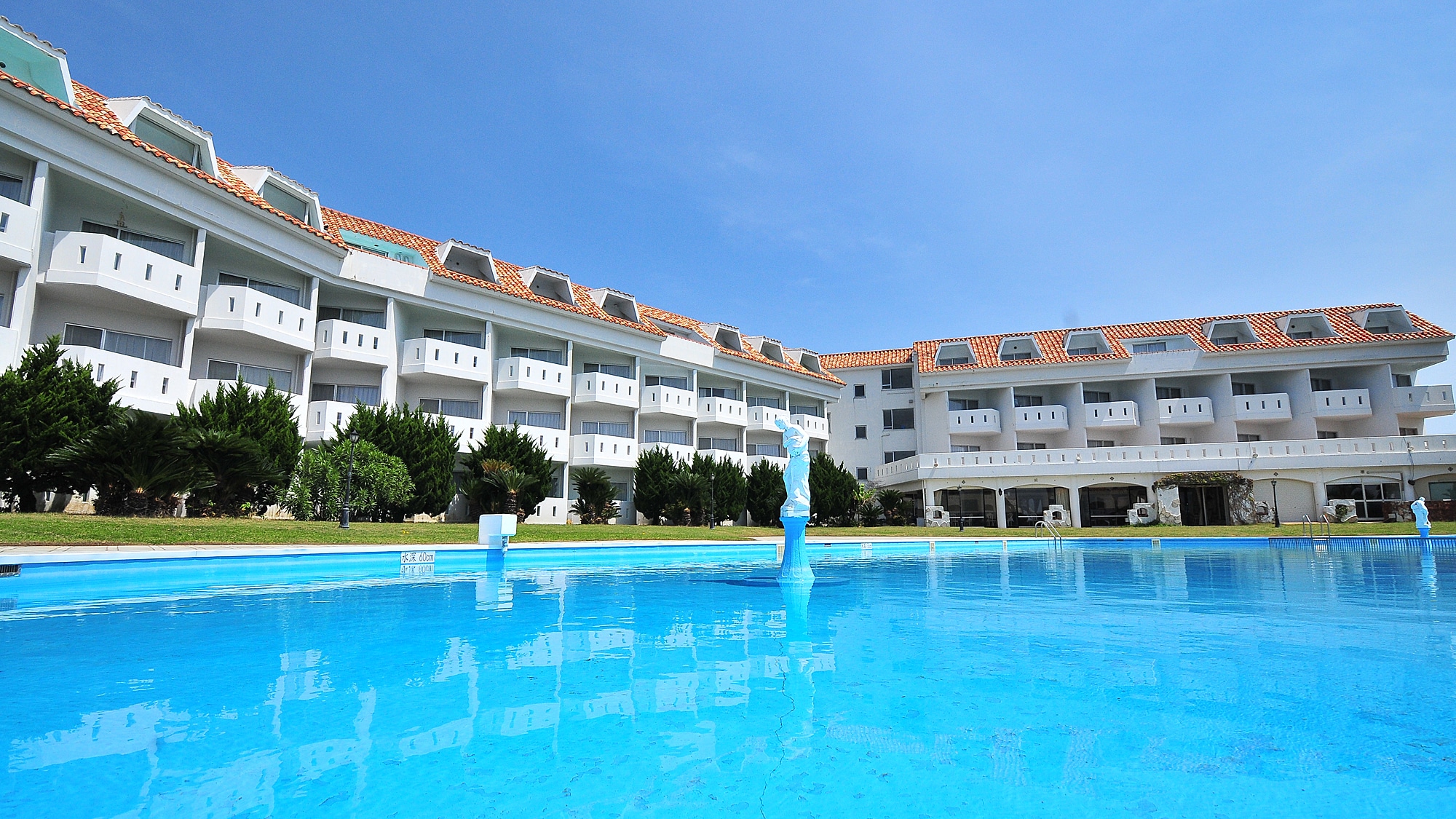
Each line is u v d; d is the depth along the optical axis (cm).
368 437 2227
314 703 419
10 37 1686
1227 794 289
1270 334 3800
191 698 427
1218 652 567
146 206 1917
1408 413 3528
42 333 1780
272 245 2220
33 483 1517
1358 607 836
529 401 3067
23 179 1714
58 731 364
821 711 405
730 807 279
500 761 327
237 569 1200
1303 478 3266
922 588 1095
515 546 1669
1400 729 365
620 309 3500
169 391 1941
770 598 957
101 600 887
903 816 270
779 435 4000
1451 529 2647
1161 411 3691
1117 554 2128
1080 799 285
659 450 3131
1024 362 3884
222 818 268
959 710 405
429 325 2830
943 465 3572
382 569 1412
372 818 268
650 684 469
